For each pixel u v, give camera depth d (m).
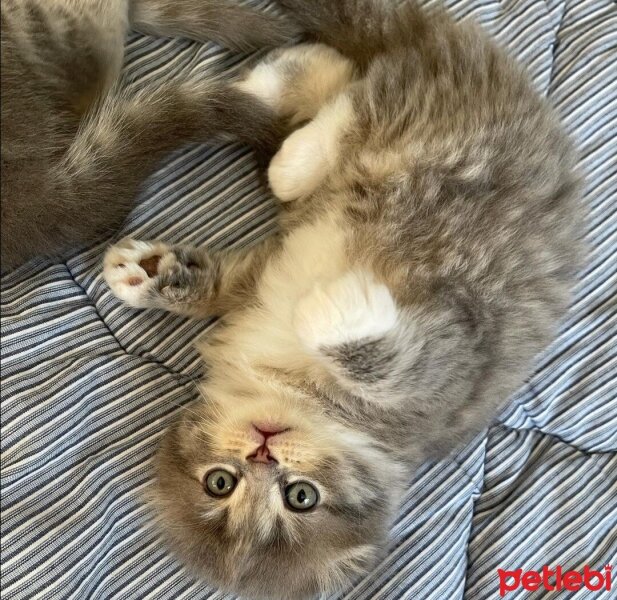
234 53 0.31
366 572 0.27
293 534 0.25
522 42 0.32
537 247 0.25
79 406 0.26
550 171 0.25
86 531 0.25
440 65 0.26
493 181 0.24
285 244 0.27
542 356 0.30
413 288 0.23
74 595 0.24
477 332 0.24
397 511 0.28
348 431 0.25
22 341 0.26
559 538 0.31
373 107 0.26
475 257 0.24
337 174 0.26
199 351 0.28
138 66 0.30
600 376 0.32
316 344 0.22
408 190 0.25
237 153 0.30
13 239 0.25
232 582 0.25
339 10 0.29
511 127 0.25
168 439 0.26
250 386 0.26
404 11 0.28
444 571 0.29
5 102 0.24
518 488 0.32
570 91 0.33
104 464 0.26
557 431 0.32
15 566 0.24
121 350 0.28
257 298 0.27
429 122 0.25
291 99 0.29
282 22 0.30
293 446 0.24
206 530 0.25
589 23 0.34
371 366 0.22
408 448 0.25
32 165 0.24
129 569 0.26
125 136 0.27
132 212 0.28
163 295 0.27
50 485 0.25
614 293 0.33
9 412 0.25
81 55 0.26
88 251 0.28
